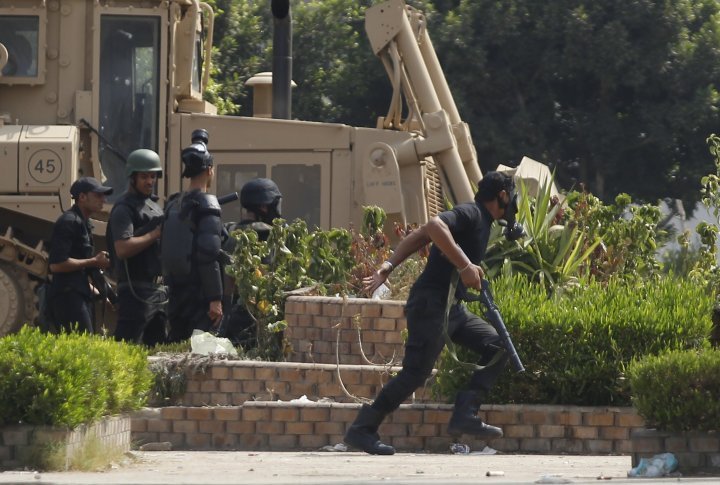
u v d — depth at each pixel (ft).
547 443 106.52
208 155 127.24
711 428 83.87
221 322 131.75
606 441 106.01
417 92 178.70
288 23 180.55
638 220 142.72
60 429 82.99
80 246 132.36
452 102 189.06
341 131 173.68
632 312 109.60
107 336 146.00
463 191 175.94
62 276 131.95
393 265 98.32
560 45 371.76
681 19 366.43
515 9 368.89
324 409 107.65
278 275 127.75
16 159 162.91
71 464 83.46
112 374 90.33
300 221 132.67
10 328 167.94
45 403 82.38
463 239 98.27
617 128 367.86
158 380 113.29
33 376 82.64
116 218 128.47
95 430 87.61
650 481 74.54
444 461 93.81
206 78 187.01
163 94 171.83
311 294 129.29
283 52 180.55
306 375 114.01
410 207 173.06
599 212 143.23
